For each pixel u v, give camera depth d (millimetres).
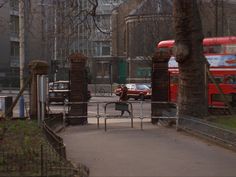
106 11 46469
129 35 79312
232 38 34969
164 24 56906
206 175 11523
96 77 92688
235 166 12742
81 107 25328
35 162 10711
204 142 17312
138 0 38875
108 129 22188
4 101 28453
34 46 74000
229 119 22000
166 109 24688
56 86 44594
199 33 23266
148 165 12820
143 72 80812
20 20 35312
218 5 33562
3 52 88938
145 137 18781
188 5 22875
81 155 14492
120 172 11820
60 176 9602
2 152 11867
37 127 18188
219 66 34812
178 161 13453
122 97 34000
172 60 36250
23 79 35656
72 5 26703
